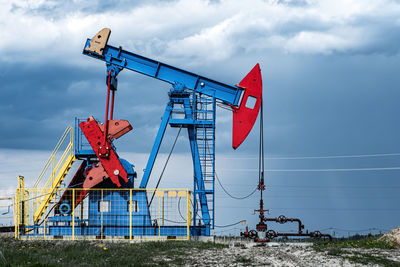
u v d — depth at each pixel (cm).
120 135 2784
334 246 2334
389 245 2244
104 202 2772
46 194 2697
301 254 1986
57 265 1616
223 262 1755
